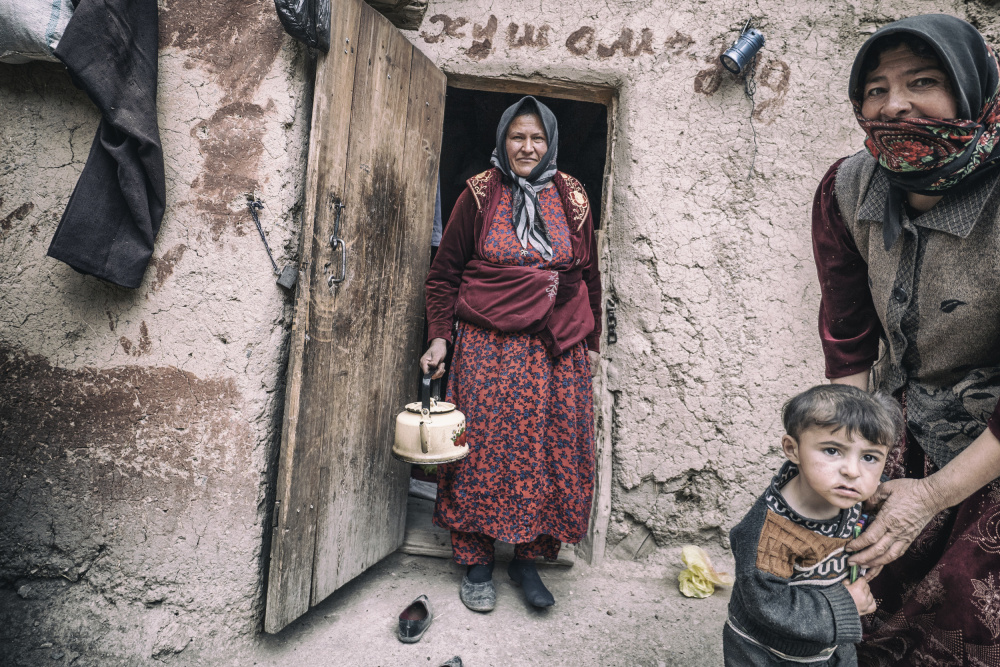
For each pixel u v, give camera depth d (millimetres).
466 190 2436
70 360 2180
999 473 1292
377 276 2383
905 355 1530
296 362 2014
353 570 2418
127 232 2041
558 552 2738
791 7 2652
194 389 2127
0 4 1892
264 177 2104
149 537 2143
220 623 2109
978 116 1267
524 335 2309
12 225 2201
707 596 2566
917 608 1426
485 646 2197
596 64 2723
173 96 2117
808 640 1364
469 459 2309
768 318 2689
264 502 2146
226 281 2113
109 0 1915
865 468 1321
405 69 2418
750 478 2721
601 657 2180
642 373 2758
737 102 2678
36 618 2131
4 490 2193
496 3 2727
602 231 2822
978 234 1322
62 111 2182
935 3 2600
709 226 2703
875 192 1497
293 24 1845
